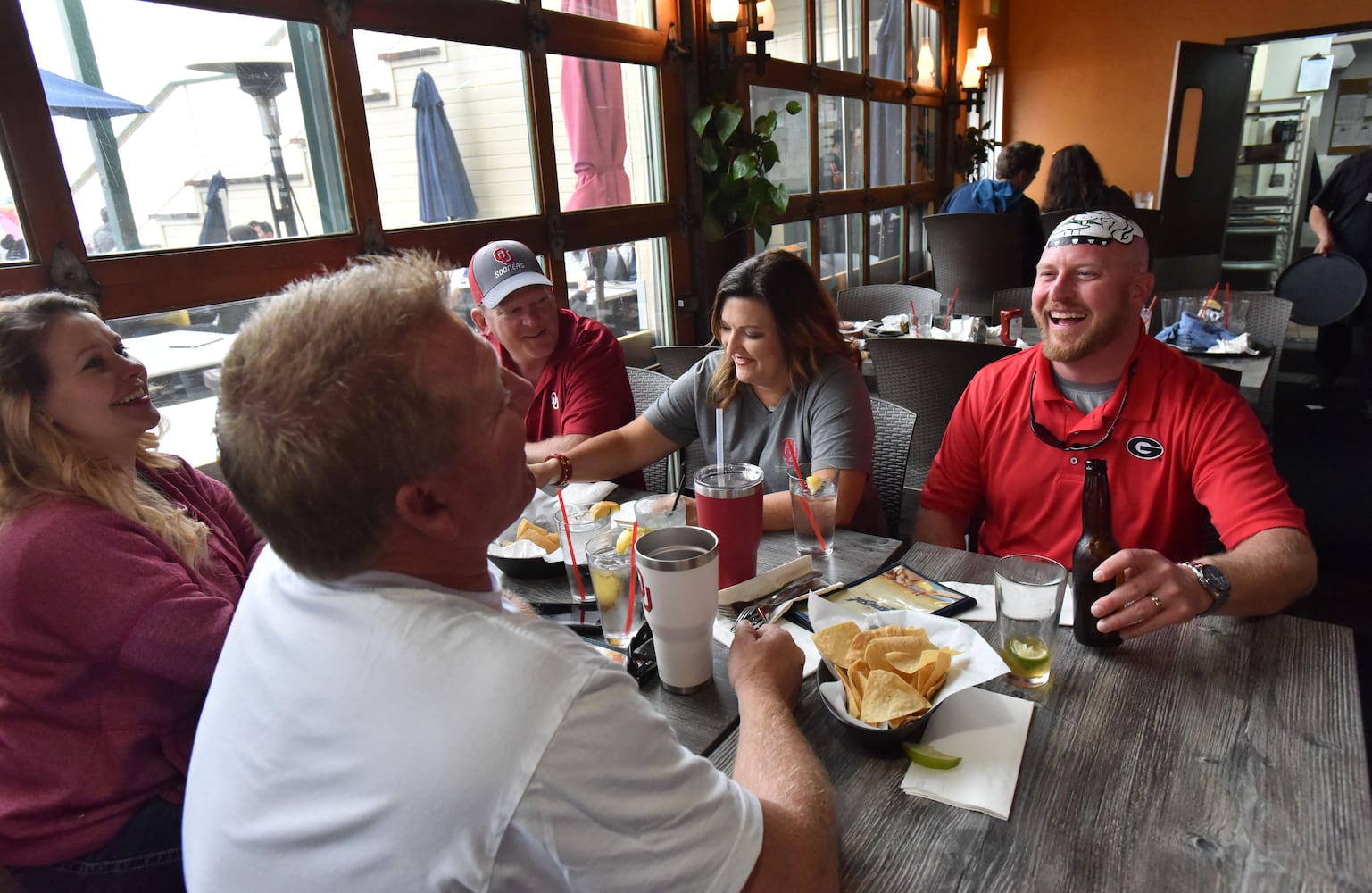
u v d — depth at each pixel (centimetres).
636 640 106
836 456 160
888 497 191
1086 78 623
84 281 164
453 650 55
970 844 71
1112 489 144
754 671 87
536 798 51
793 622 109
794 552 136
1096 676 94
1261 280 638
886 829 74
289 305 57
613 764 54
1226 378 212
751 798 62
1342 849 68
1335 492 322
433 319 57
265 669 61
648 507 139
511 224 259
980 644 92
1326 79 584
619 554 107
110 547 103
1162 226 544
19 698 101
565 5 273
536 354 206
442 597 58
